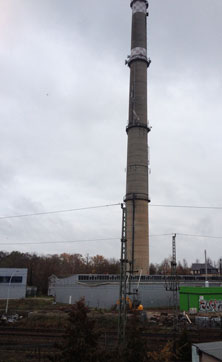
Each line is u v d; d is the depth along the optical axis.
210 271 106.06
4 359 20.11
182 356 19.77
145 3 76.56
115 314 38.22
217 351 13.64
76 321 14.93
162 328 30.89
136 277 56.12
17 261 105.94
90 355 13.89
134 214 61.09
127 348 16.72
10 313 41.00
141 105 68.12
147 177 64.50
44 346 23.42
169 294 54.03
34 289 83.75
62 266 123.00
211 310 45.41
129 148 65.94
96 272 108.38
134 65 71.12
